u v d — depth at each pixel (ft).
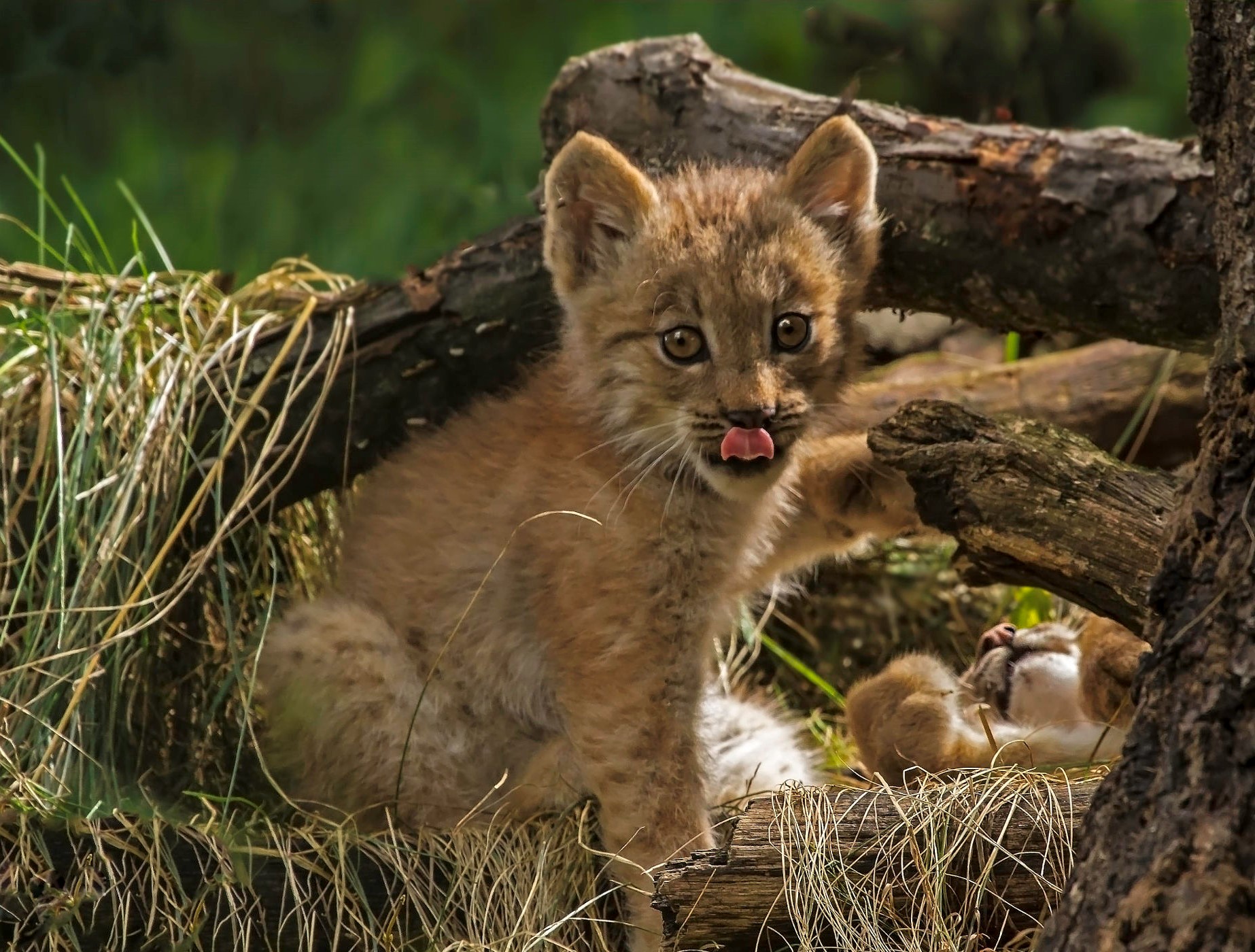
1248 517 14.92
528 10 53.67
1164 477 21.15
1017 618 30.19
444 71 52.21
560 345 26.99
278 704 25.35
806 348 24.57
